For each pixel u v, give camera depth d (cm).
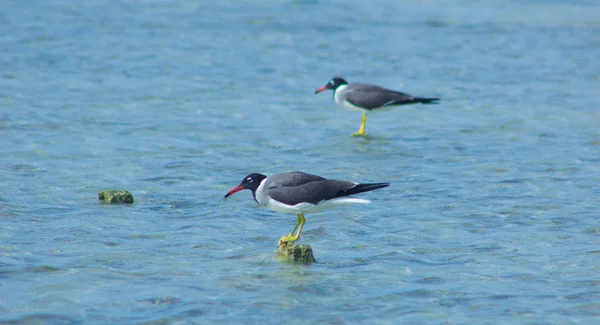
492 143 2138
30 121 2219
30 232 1364
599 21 4306
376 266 1248
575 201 1616
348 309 1078
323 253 1312
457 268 1245
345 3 4619
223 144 2075
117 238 1349
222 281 1170
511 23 4203
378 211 1553
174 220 1466
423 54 3447
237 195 1648
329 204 1282
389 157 1989
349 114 2491
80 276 1172
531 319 1051
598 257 1292
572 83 2950
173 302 1088
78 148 1978
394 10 4481
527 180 1778
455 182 1766
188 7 4359
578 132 2247
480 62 3312
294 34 3775
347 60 3294
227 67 3098
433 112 2514
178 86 2762
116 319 1030
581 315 1065
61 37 3506
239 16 4159
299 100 2647
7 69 2888
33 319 1023
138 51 3306
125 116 2334
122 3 4400
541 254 1310
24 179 1698
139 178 1747
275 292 1130
